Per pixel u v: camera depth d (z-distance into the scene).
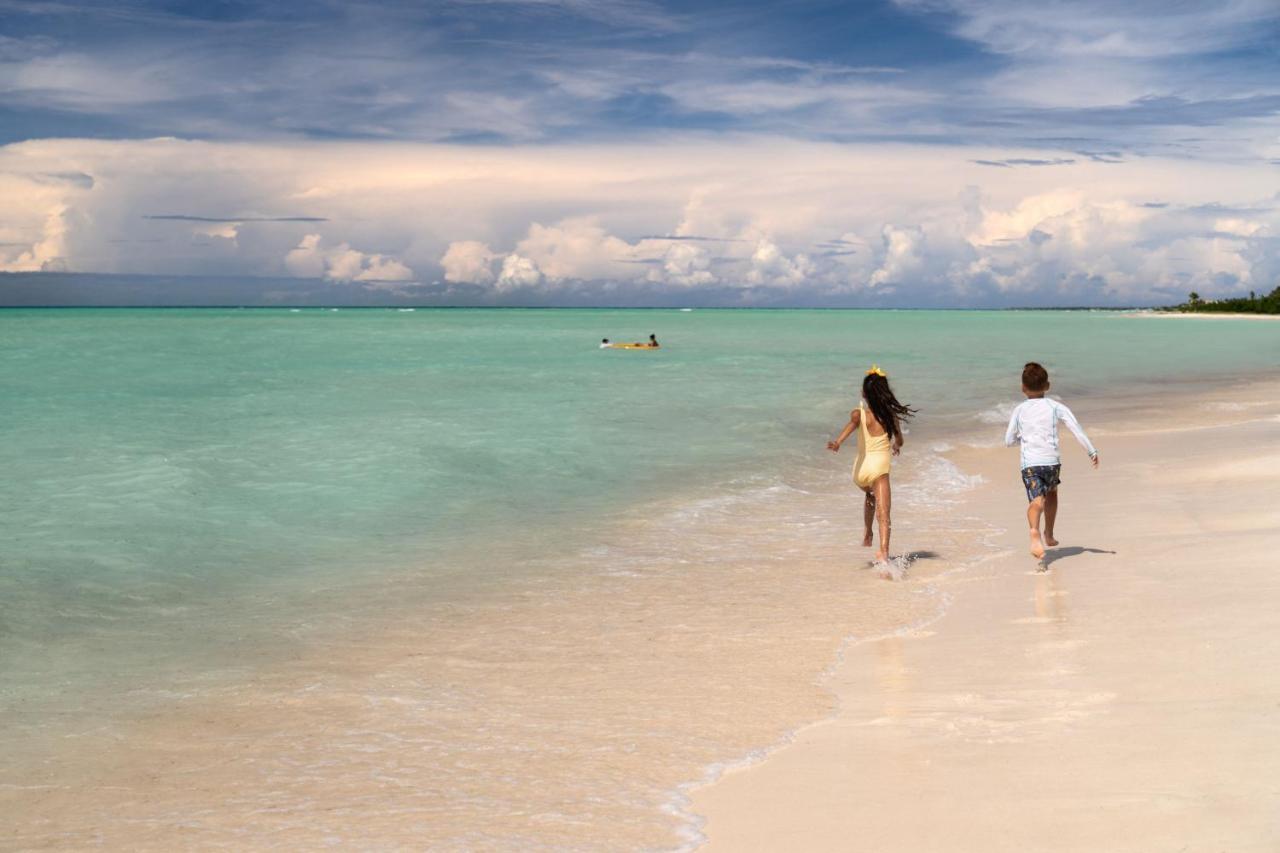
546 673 7.00
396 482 14.95
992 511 13.13
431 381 33.56
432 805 4.90
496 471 16.06
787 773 5.08
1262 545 9.47
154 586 9.58
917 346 65.50
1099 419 23.84
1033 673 6.40
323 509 13.19
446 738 5.82
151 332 75.81
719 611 8.55
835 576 9.76
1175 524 11.09
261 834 4.64
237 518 12.54
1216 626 7.03
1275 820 4.11
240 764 5.51
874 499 10.54
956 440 20.88
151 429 20.08
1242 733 5.06
